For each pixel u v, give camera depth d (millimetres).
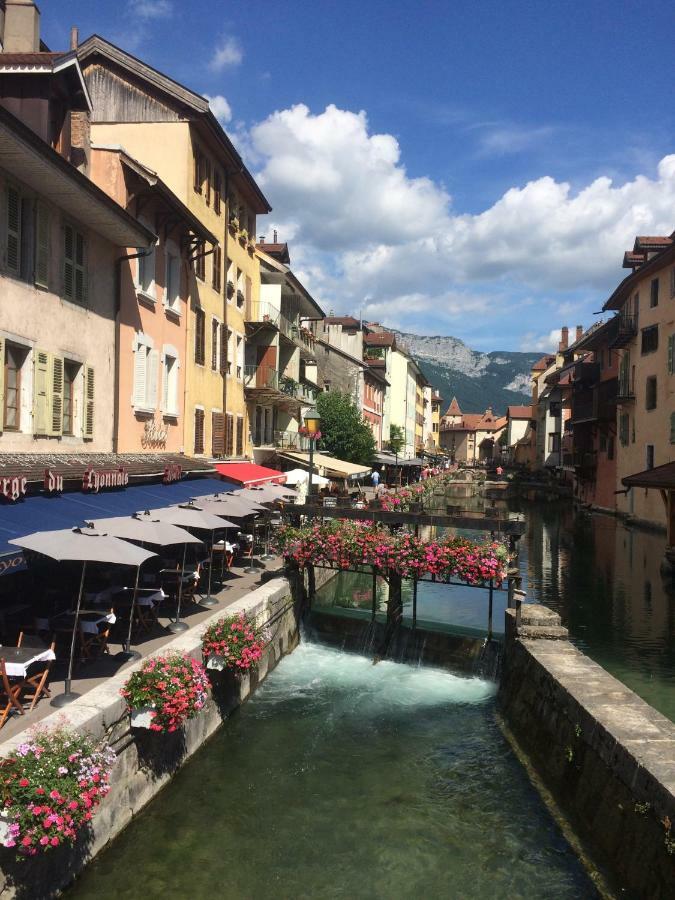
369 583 20328
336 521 14367
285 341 32156
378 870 6617
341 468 34031
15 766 5215
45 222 11922
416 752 9117
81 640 8922
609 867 6320
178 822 7328
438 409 134750
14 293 11062
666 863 5426
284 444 33250
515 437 116625
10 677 7680
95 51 19547
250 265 27500
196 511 12023
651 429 33250
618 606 17047
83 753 5750
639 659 12492
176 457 18250
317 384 44656
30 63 11984
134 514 10281
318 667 12477
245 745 9250
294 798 7902
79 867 6219
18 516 9109
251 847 6930
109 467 13000
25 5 14477
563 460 64062
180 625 10945
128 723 7141
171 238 18562
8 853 5164
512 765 8766
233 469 21219
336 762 8805
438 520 13141
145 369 16766
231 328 24875
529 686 9398
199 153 20797
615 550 26875
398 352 77562
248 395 27672
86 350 13688
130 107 19734
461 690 11359
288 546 13750
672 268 30734
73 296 13070
